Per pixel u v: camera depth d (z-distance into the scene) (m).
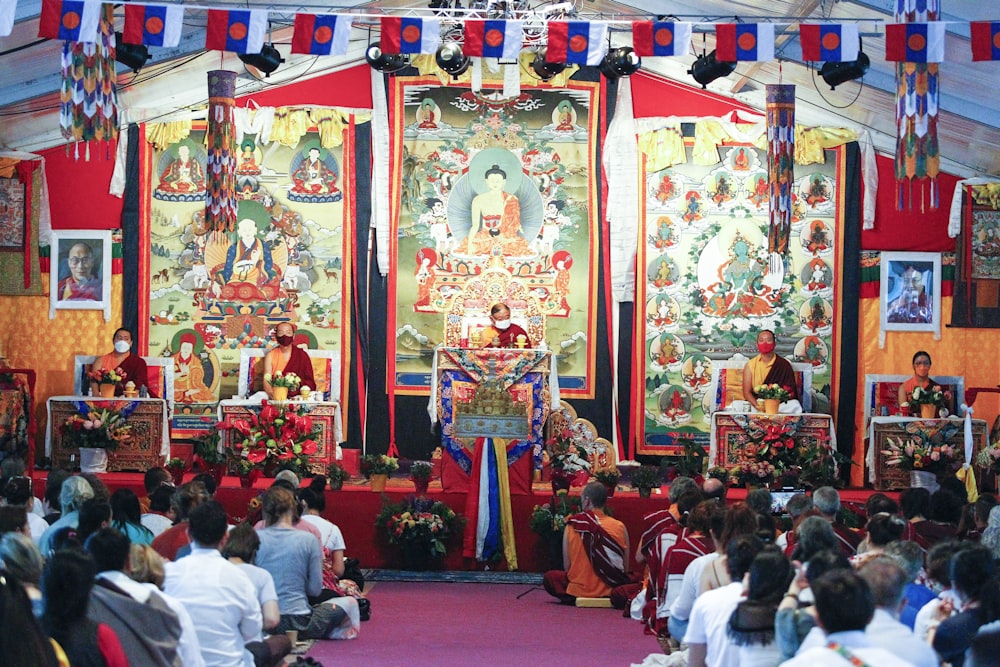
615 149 16.48
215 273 16.33
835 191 16.47
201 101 16.23
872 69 14.52
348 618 9.39
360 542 13.26
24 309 16.19
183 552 7.48
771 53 10.75
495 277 16.42
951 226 16.33
